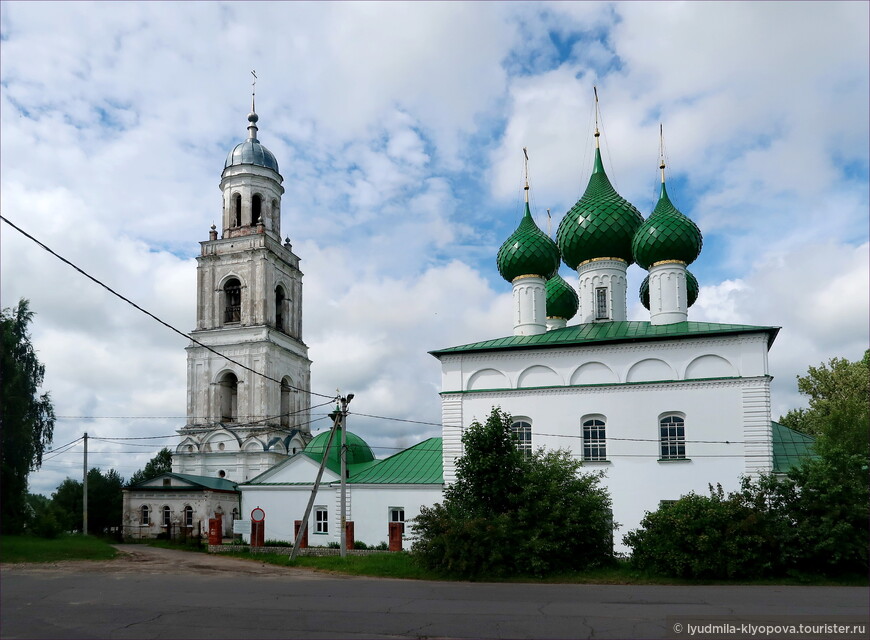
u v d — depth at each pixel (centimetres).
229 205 7244
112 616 1784
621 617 1778
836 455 2833
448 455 4022
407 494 4347
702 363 3688
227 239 7094
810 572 2688
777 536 2691
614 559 2978
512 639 1520
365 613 1833
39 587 2358
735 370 3625
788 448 3841
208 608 1909
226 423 6888
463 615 1806
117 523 7419
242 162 7275
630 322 4266
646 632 1589
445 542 2784
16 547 3588
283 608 1914
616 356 3828
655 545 2769
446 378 4100
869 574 2652
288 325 7394
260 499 4884
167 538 5922
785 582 2622
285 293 7431
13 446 4275
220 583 2508
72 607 1928
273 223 7388
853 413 3962
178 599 2083
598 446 3797
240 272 7031
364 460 5591
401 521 4241
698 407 3644
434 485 4281
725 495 3516
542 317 4553
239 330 6869
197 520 5922
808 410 5812
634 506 3644
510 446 3103
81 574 2777
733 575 2659
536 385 3941
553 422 3866
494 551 2725
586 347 3881
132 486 6153
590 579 2698
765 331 3594
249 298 6950
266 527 4822
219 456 6669
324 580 2659
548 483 2962
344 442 3656
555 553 2811
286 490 4828
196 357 6962
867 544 2641
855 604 2016
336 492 4584
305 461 4931
